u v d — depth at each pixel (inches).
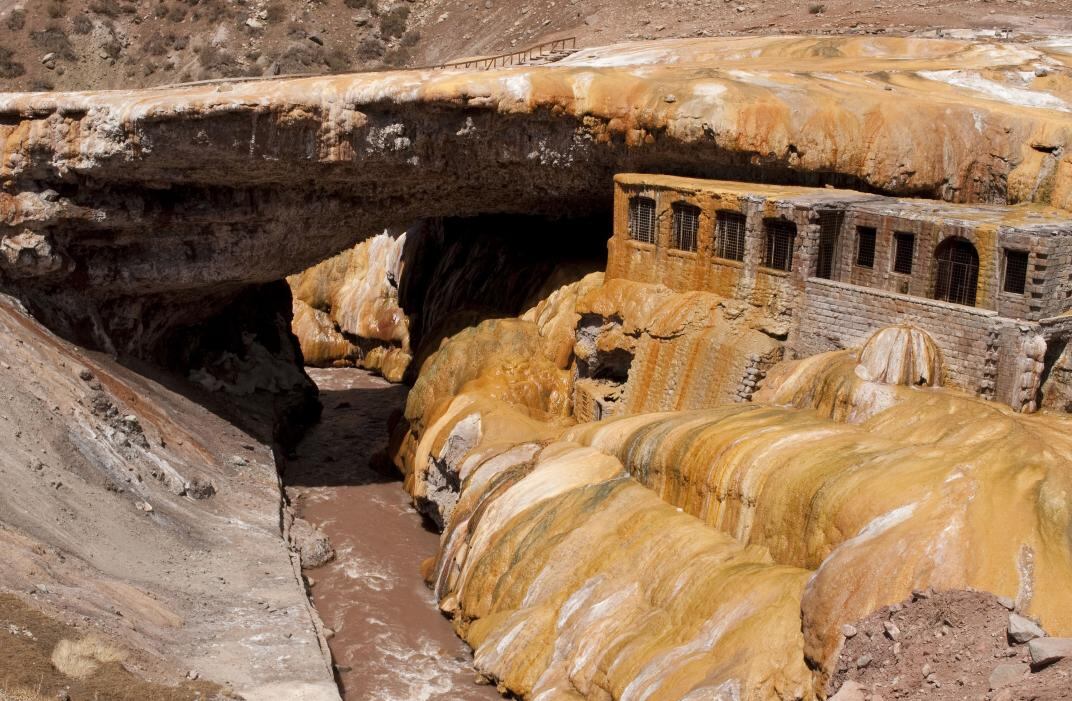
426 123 1904.5
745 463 1348.4
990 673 999.6
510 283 2178.9
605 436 1620.3
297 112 1847.9
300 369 2485.2
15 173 1844.2
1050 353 1465.3
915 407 1370.6
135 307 2036.2
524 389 1941.4
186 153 1840.6
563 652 1357.0
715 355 1683.1
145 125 1812.3
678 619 1279.5
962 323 1456.7
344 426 2375.7
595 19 3469.5
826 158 1822.1
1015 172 1802.4
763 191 1734.7
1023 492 1167.0
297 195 2000.5
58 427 1603.1
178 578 1477.6
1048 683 953.5
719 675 1167.6
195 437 1899.6
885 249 1600.6
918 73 2169.0
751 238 1688.0
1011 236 1455.5
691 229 1784.0
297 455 2210.9
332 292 2785.4
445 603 1605.6
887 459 1256.2
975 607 1064.2
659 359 1754.4
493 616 1481.3
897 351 1456.7
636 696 1222.3
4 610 1165.1
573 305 1980.8
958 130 1830.7
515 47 3521.2
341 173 1931.6
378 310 2687.0
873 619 1107.3
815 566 1225.4
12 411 1562.5
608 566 1392.7
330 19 3973.9
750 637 1186.0
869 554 1146.7
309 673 1304.1
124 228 1931.6
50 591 1254.3
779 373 1608.0
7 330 1721.2
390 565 1780.3
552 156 1939.0
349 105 1871.3
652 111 1866.4
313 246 2092.8
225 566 1562.5
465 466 1777.8
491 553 1534.2
